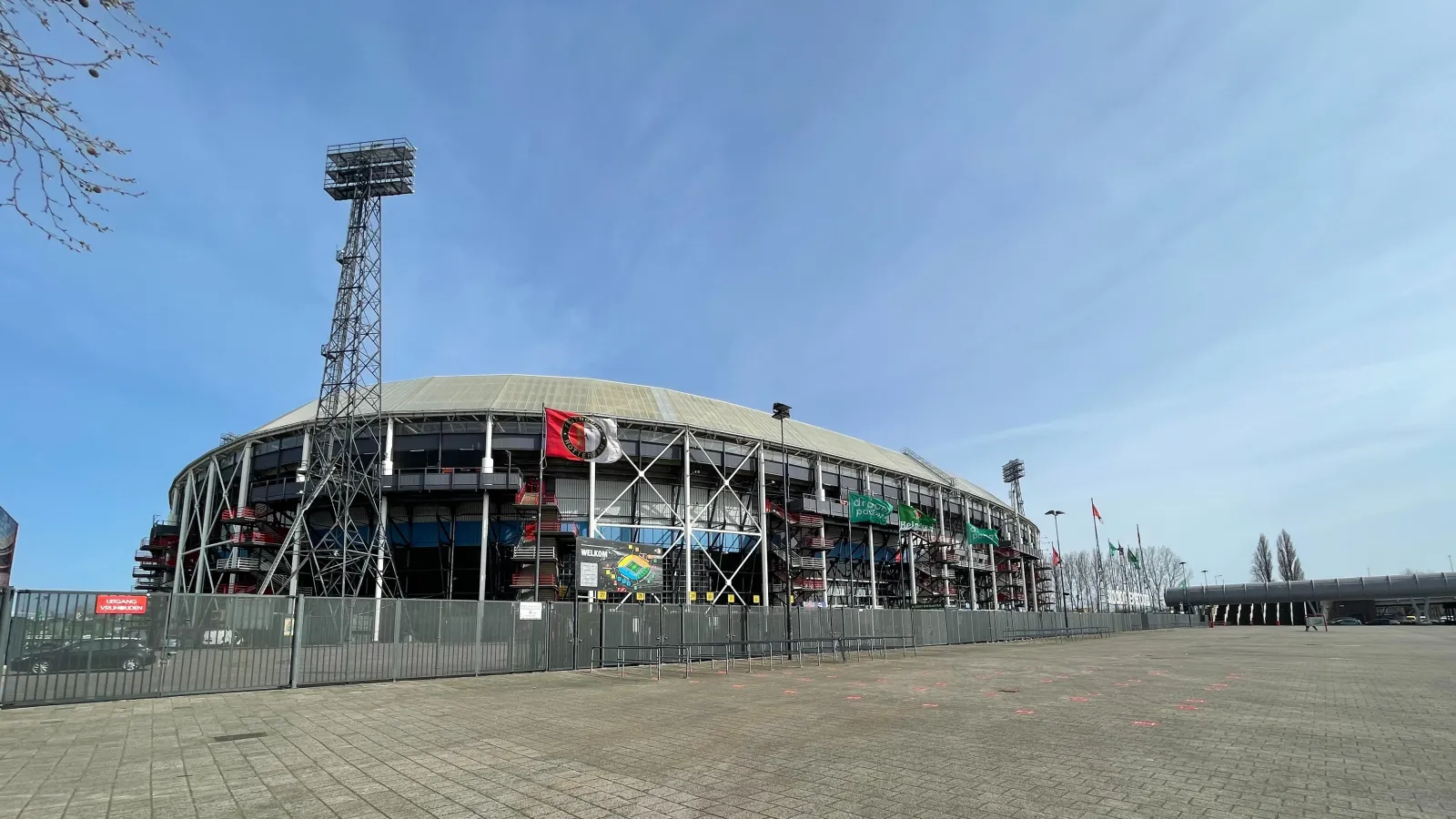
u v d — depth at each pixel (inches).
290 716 613.0
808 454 2920.8
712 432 2571.4
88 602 704.4
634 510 2444.6
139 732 538.3
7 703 653.3
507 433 2337.6
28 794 355.6
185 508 2687.0
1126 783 355.9
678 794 341.7
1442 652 1424.7
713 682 886.4
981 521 4013.3
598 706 666.2
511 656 1026.7
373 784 370.3
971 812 306.3
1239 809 307.9
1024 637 2279.8
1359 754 425.1
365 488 2202.3
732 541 2630.4
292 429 2361.0
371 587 2284.7
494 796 343.6
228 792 358.6
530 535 2237.9
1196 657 1355.8
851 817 300.7
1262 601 4968.0
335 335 2322.8
